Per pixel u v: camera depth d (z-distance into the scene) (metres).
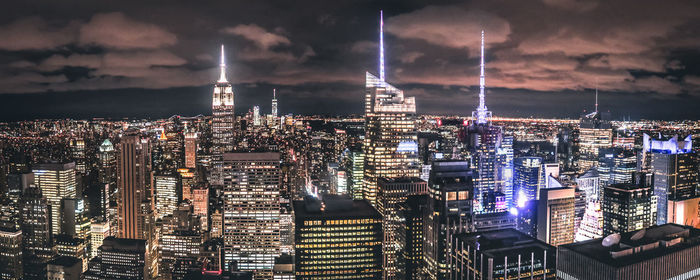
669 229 199.38
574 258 186.75
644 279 174.88
